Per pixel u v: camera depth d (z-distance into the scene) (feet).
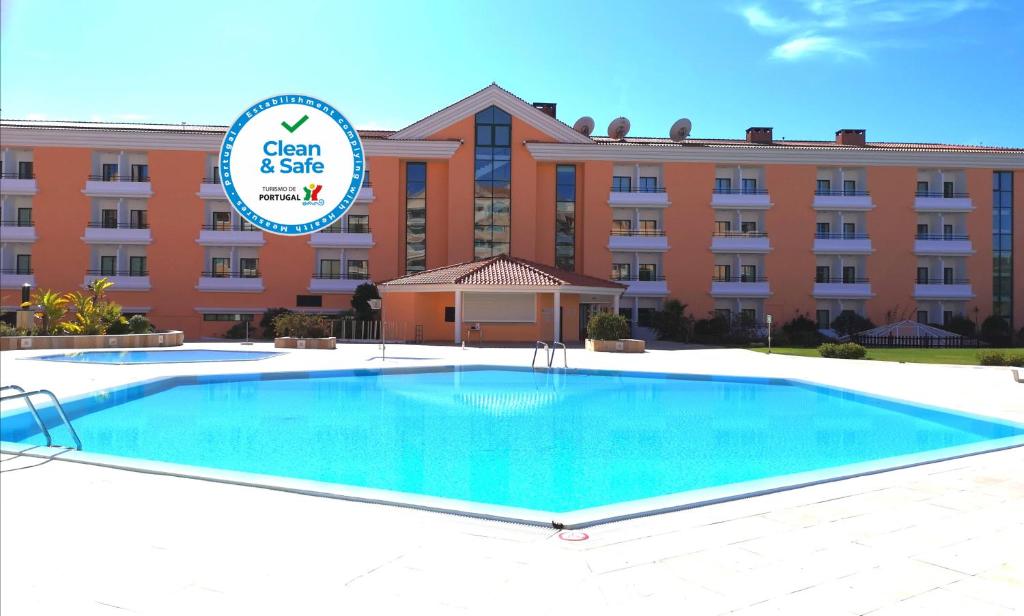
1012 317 139.23
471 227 130.93
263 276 130.62
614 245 133.80
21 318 87.10
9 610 10.80
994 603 11.46
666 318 124.77
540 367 63.82
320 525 15.46
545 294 108.58
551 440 31.68
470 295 106.93
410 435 32.76
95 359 69.87
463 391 50.29
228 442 30.71
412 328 110.83
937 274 139.95
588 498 21.49
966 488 19.30
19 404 38.11
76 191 128.88
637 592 11.78
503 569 12.82
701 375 58.03
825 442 31.58
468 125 132.26
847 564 13.20
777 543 14.39
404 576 12.42
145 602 11.21
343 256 132.16
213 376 53.62
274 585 11.96
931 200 138.10
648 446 30.40
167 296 129.39
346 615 10.77
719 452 29.17
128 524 15.43
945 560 13.46
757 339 126.93
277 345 90.48
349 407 42.01
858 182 140.77
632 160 134.72
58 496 17.80
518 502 20.99
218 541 14.29
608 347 87.61
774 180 137.69
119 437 31.71
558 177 136.87
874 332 123.65
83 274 128.67
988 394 44.86
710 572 12.74
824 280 140.46
